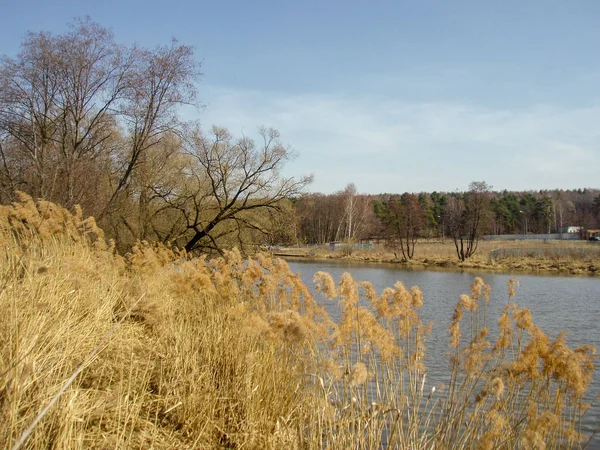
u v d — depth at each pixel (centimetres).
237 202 2205
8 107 1959
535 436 435
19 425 381
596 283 3022
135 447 452
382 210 9988
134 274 1109
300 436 536
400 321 608
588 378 480
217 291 847
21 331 471
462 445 507
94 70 1978
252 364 620
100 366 575
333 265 4306
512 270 3953
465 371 570
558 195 13325
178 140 2166
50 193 1811
